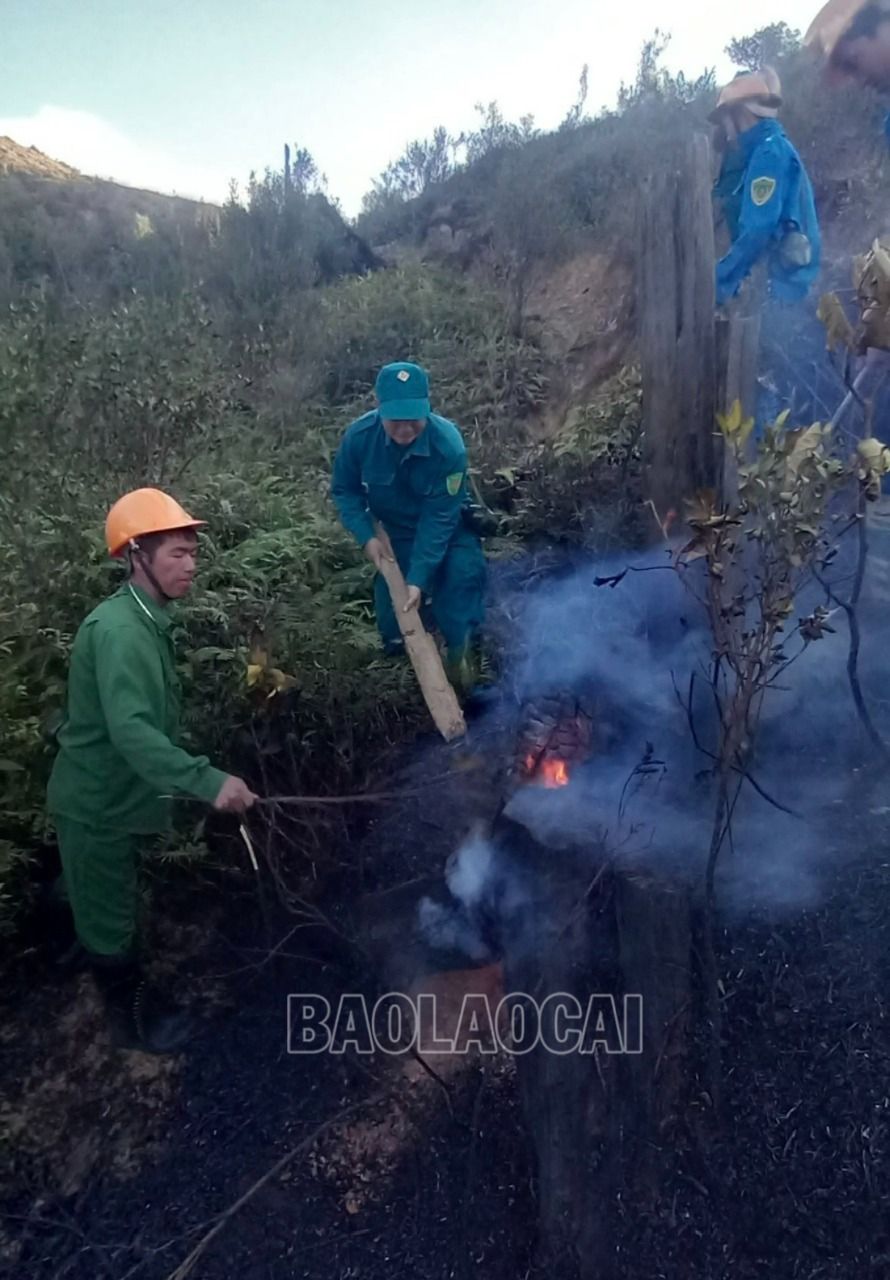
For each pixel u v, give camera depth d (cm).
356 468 346
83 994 288
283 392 580
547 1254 221
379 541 346
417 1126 253
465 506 358
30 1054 277
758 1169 224
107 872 250
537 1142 225
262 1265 234
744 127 380
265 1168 252
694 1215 221
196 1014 284
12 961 291
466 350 636
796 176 367
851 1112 226
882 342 212
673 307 246
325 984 285
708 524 196
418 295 693
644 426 264
